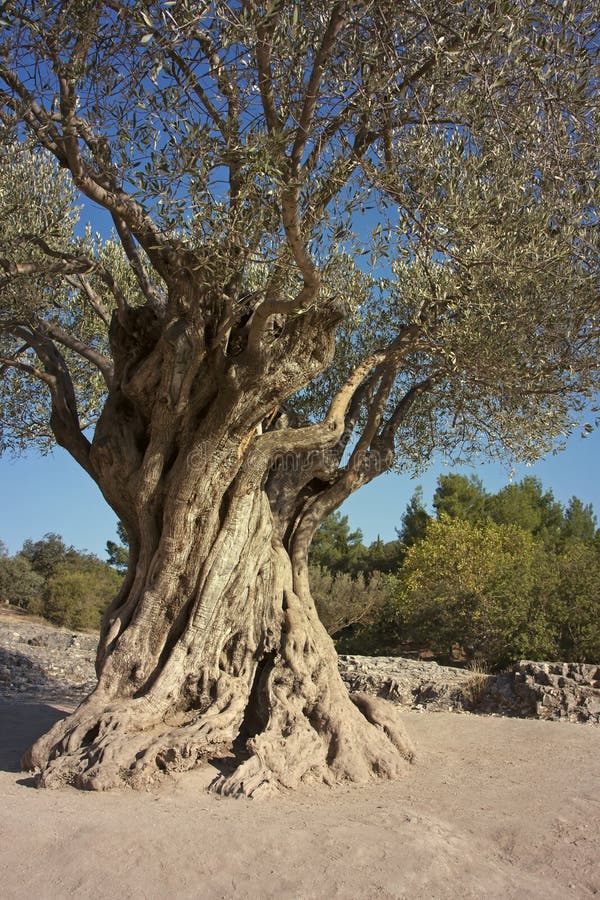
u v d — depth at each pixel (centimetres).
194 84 650
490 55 683
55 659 1750
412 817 576
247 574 807
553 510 3803
